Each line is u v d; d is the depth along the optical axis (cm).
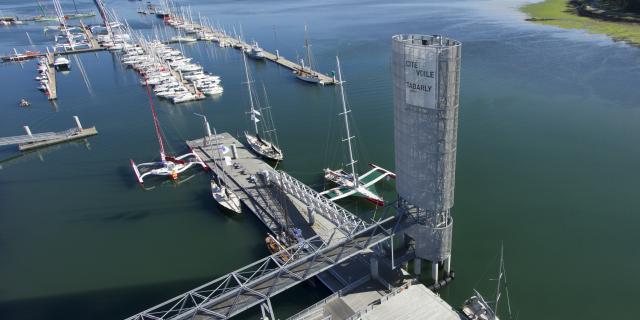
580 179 7500
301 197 7188
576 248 5881
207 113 12425
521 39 17738
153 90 14800
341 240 5194
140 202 8056
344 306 4688
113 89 15188
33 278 6206
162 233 7056
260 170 8600
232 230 6962
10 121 12575
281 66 16975
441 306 4809
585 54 14938
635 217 6406
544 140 9050
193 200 7975
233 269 6097
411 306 4838
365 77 14425
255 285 4575
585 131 9312
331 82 13925
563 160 8188
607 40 16525
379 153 9169
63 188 8800
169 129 11450
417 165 4806
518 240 6119
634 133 9044
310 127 10812
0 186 9044
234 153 9181
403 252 5578
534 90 12000
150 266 6288
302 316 4600
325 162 8994
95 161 9894
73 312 5509
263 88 13900
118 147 10525
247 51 19275
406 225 5153
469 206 6981
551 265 5616
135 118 12375
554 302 5047
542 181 7538
